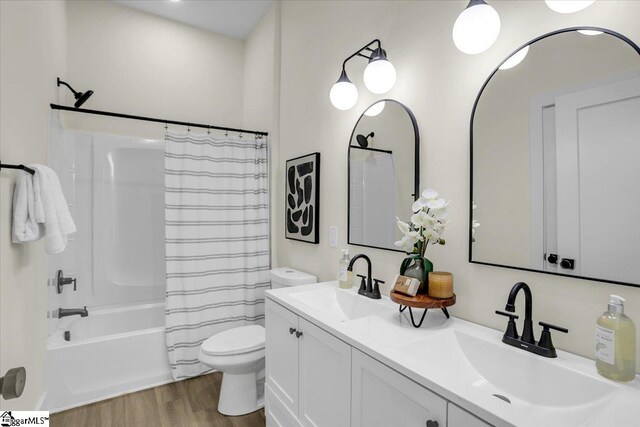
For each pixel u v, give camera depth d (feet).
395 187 5.25
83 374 6.88
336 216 6.72
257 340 6.75
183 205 8.13
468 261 4.18
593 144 3.09
